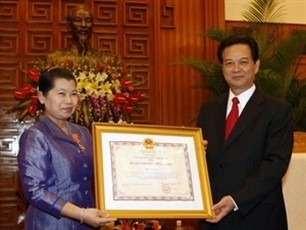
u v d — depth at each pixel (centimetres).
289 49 555
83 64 471
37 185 266
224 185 304
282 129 306
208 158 318
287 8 696
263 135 305
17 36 614
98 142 291
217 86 560
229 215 304
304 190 402
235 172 303
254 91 322
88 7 634
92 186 303
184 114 647
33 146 274
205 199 298
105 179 285
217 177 308
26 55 612
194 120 611
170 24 655
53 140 280
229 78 319
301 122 565
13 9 616
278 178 296
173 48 652
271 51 566
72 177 278
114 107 455
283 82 546
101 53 539
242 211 291
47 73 288
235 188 300
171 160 303
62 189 275
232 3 684
